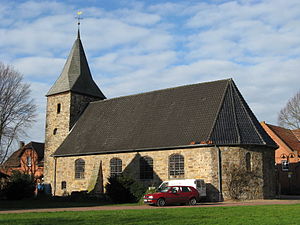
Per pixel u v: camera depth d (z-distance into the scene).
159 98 42.47
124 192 32.72
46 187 45.62
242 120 35.78
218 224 15.59
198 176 33.97
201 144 33.78
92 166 41.38
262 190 34.91
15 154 65.75
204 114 36.75
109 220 17.03
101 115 45.94
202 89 40.00
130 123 41.56
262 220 16.78
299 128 59.19
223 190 33.25
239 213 19.64
